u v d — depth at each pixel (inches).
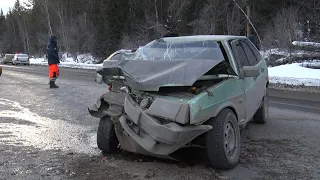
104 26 1764.3
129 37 1542.8
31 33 2849.4
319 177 173.8
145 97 187.0
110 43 1740.9
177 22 1334.9
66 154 209.5
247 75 213.6
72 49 1804.9
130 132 181.2
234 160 186.5
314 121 304.3
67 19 2046.0
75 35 1797.5
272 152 214.2
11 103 394.3
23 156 204.5
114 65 212.5
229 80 202.4
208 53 215.8
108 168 185.8
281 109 367.6
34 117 315.6
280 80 626.2
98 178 171.9
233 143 191.0
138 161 196.9
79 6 2078.0
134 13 1664.6
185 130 167.2
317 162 195.8
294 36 913.5
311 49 861.8
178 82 180.5
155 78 186.4
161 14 1530.5
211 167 186.7
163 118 171.0
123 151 214.5
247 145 229.8
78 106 375.2
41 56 2546.8
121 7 1737.2
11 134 253.6
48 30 2214.6
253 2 1122.0
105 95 203.2
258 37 987.3
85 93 480.7
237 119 205.8
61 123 291.6
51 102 402.6
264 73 281.3
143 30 1475.1
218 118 181.9
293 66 768.3
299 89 534.3
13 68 1230.3
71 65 1360.7
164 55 228.7
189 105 169.2
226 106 189.0
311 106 385.1
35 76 809.5
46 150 217.0
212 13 1123.9
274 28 983.0
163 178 171.8
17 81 676.1
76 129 271.1
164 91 190.5
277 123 297.3
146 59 226.5
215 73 203.5
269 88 553.9
